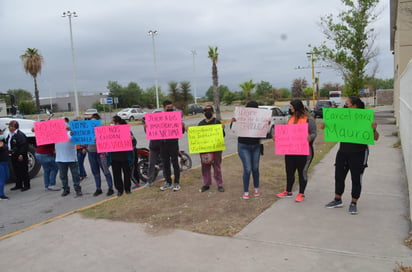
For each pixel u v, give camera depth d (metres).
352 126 5.27
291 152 6.04
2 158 7.77
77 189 7.75
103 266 4.12
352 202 5.40
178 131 7.18
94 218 5.82
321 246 4.29
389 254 4.00
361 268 3.72
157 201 6.58
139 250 4.48
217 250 4.34
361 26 18.41
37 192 8.36
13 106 12.48
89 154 7.66
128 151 7.32
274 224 5.08
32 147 9.88
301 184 6.13
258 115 6.25
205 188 7.17
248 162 6.36
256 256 4.12
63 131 7.47
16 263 4.34
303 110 6.11
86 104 83.62
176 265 4.03
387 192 6.49
